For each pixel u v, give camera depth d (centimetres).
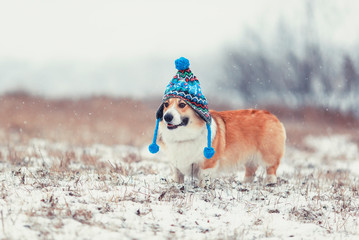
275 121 717
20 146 1062
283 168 934
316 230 474
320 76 2175
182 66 597
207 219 491
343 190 665
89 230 411
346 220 513
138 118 1841
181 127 591
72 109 2012
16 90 2370
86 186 580
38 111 1881
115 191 550
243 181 729
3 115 1675
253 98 2317
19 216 430
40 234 391
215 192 588
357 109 2028
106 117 1827
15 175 629
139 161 904
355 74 2133
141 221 460
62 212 457
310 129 1744
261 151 700
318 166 1004
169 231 441
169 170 795
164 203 528
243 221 495
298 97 2186
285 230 471
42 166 739
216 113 680
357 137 1583
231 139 664
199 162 626
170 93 592
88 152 998
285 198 603
